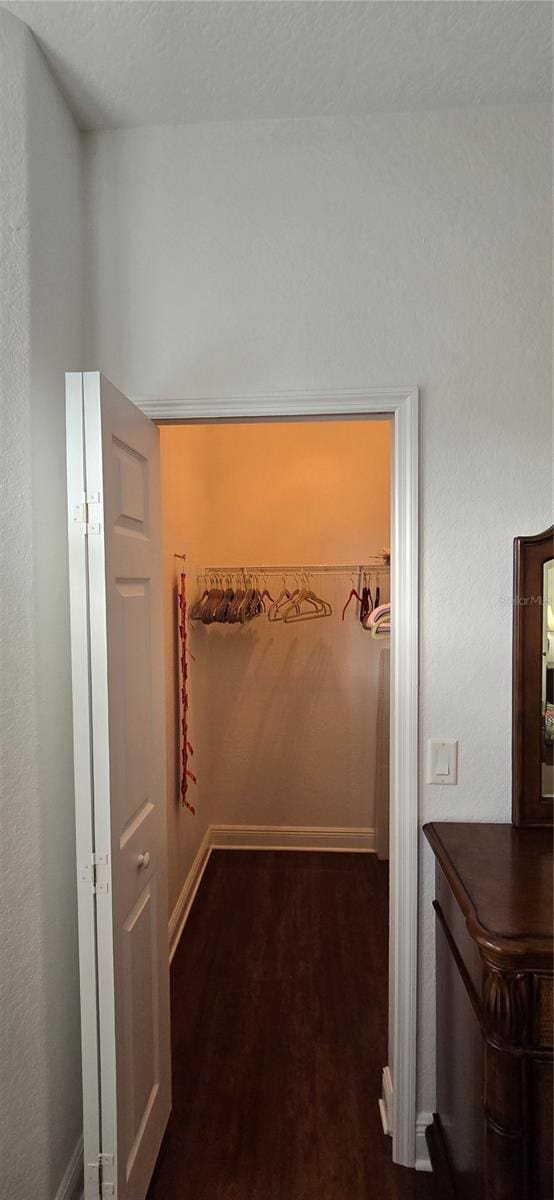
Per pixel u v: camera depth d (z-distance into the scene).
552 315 1.59
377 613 3.11
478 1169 1.23
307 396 1.61
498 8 1.27
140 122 1.61
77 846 1.26
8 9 1.27
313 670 3.58
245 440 3.63
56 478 1.46
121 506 1.39
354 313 1.61
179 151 1.62
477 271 1.60
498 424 1.61
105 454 1.27
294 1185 1.57
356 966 2.47
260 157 1.62
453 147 1.59
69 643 1.52
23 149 1.31
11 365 1.30
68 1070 1.48
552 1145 1.09
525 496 1.61
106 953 1.26
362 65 1.43
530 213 1.58
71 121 1.57
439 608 1.63
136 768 1.47
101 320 1.64
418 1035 1.65
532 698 1.59
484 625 1.63
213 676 3.61
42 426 1.39
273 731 3.61
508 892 1.25
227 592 3.38
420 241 1.60
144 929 1.51
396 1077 1.64
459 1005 1.40
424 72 1.45
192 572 3.18
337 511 3.59
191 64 1.42
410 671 1.63
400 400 1.60
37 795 1.34
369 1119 1.76
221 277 1.63
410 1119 1.63
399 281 1.61
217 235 1.63
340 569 3.58
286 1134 1.71
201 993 2.31
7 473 1.29
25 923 1.32
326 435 3.59
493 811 1.65
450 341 1.61
